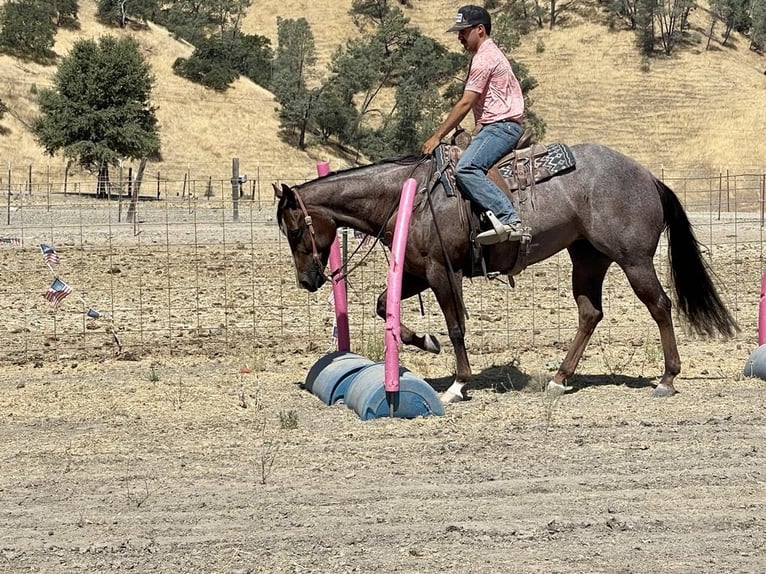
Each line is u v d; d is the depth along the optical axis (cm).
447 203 1020
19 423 991
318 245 1047
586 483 781
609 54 12738
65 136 6438
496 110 1027
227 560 637
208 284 1981
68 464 847
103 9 9069
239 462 845
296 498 751
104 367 1270
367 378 1018
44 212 3866
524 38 13375
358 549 652
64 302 1783
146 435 940
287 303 1778
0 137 6856
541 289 1936
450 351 1373
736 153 10369
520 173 1030
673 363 1086
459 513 715
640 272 1059
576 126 11419
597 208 1040
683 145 10788
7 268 2159
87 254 2383
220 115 8288
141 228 3114
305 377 1198
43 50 8006
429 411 999
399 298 983
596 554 640
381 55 12619
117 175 6862
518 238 1007
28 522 712
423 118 10012
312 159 8250
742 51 13088
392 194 1040
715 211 5159
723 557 635
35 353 1368
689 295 1095
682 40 12925
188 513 724
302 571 618
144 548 658
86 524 705
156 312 1691
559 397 1084
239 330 1523
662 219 1073
